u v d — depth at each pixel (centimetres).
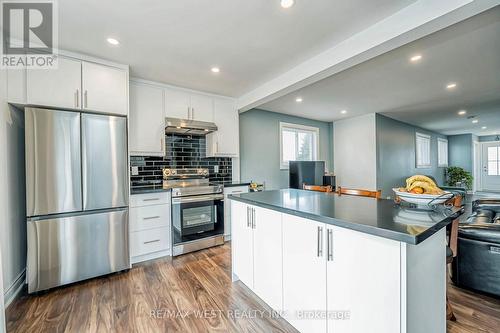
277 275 160
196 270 249
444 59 248
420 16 158
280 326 160
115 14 172
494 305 182
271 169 477
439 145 819
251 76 291
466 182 806
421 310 106
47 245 208
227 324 162
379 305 102
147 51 228
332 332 123
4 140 192
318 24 186
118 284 221
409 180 148
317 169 478
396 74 288
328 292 125
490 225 199
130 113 287
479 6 139
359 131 530
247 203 191
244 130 436
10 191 199
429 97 386
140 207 270
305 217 135
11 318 171
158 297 197
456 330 154
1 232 185
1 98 189
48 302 192
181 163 355
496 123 632
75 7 163
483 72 282
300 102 415
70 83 224
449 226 179
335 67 226
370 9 168
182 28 191
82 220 225
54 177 211
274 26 188
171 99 319
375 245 104
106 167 238
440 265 123
